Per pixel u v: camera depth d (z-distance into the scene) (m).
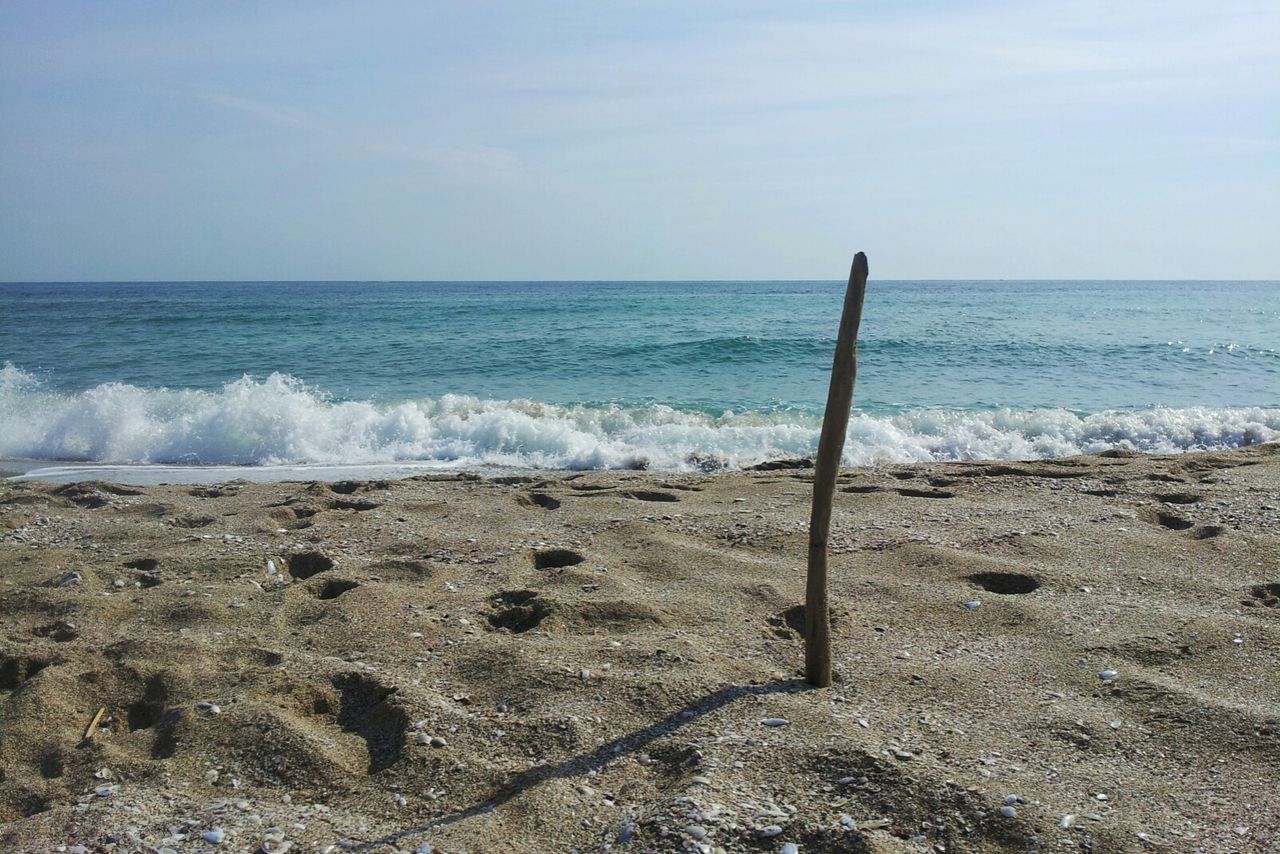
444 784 3.84
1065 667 4.89
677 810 3.48
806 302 66.50
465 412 15.40
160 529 7.86
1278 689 4.57
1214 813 3.54
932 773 3.75
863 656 5.05
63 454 13.62
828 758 3.88
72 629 5.49
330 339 30.61
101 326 35.62
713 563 6.71
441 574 6.52
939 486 9.52
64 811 3.66
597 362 24.62
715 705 4.42
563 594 5.95
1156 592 6.02
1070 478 9.80
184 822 3.59
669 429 14.27
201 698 4.61
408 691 4.57
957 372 22.98
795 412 16.78
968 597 5.92
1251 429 13.97
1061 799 3.62
